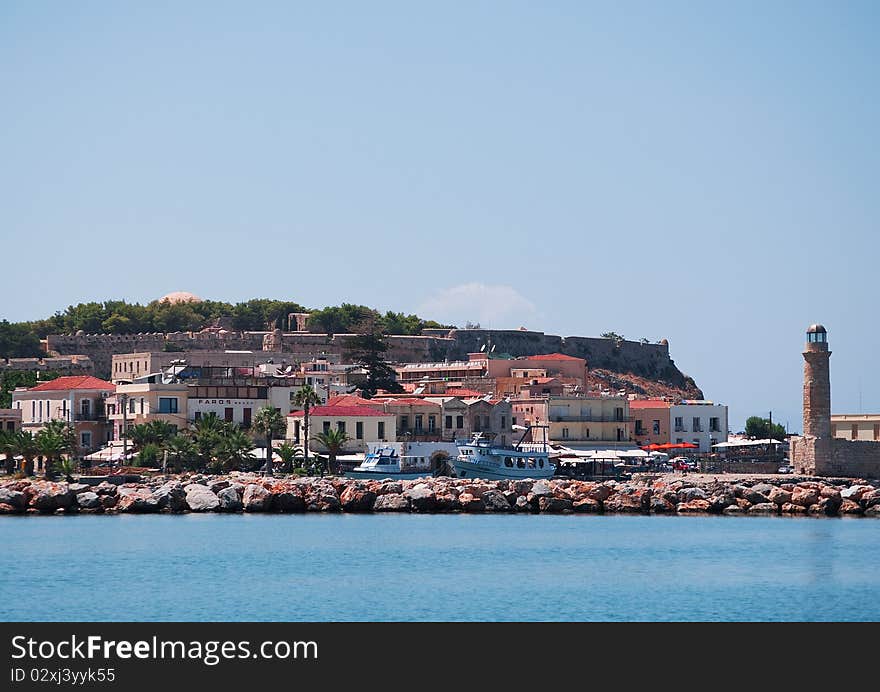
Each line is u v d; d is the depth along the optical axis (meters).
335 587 175.12
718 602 167.00
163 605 161.50
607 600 168.00
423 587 176.00
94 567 190.12
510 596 169.88
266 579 181.00
